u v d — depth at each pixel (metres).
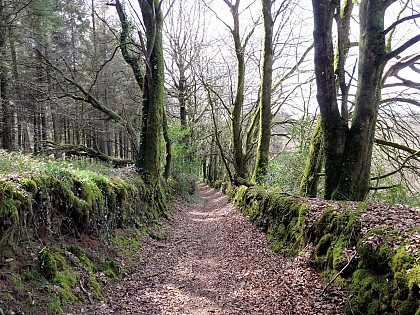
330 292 5.43
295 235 8.04
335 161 9.37
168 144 18.66
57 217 5.99
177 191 23.44
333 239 6.27
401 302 3.95
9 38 16.23
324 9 9.32
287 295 5.92
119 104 23.94
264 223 10.88
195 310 5.52
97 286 5.71
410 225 5.16
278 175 14.79
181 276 7.38
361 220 5.80
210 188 45.03
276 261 7.89
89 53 23.78
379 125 13.52
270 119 17.53
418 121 12.91
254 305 5.72
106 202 7.97
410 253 4.19
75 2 24.06
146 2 13.95
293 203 9.03
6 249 4.61
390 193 10.38
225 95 26.31
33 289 4.56
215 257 9.11
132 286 6.43
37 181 5.54
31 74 19.39
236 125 21.33
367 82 9.18
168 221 13.84
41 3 15.08
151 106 14.08
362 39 9.30
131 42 13.68
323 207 7.75
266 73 17.23
